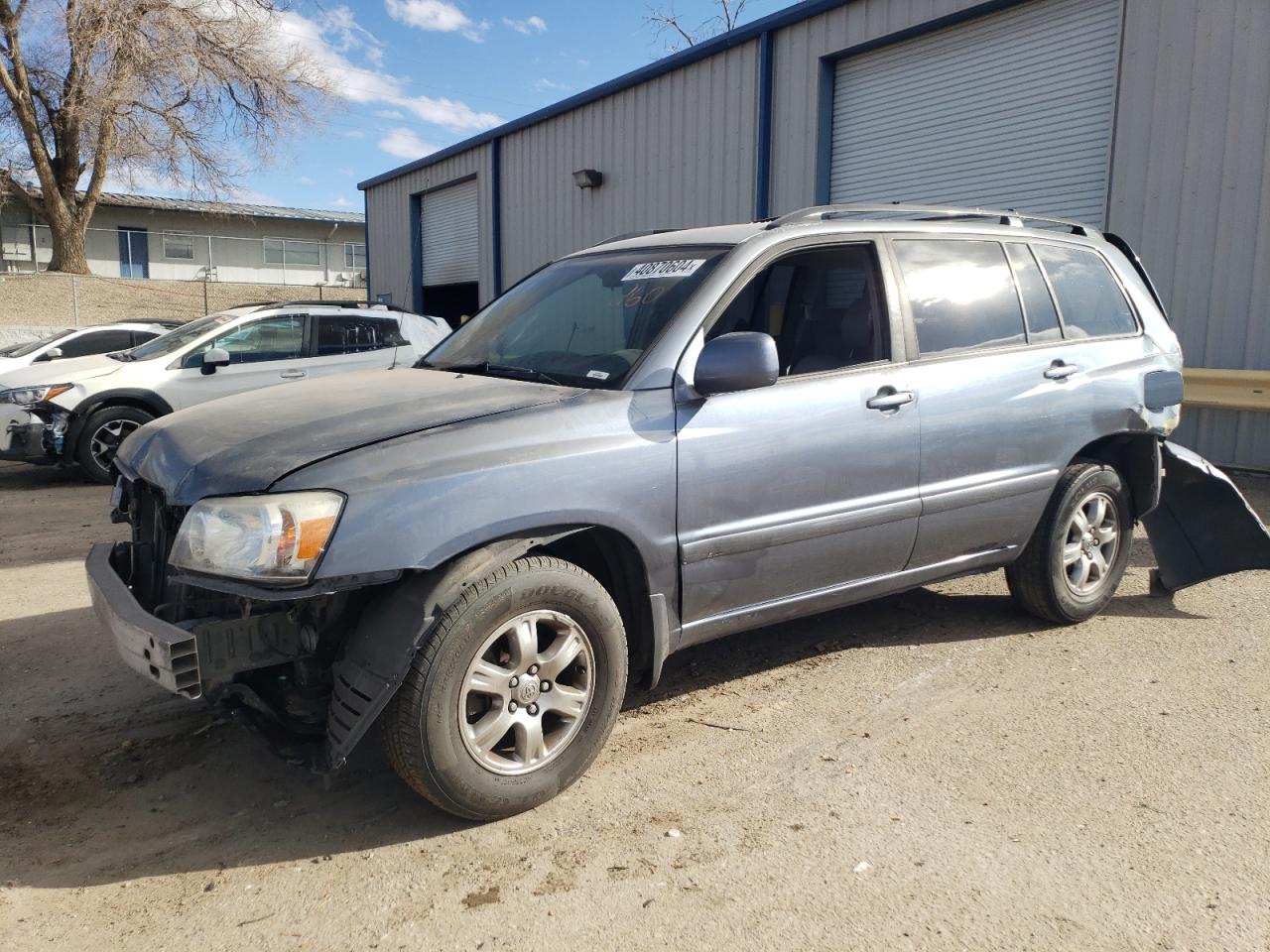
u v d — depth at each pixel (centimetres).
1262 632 481
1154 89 927
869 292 406
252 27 2575
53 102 2781
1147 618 505
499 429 308
